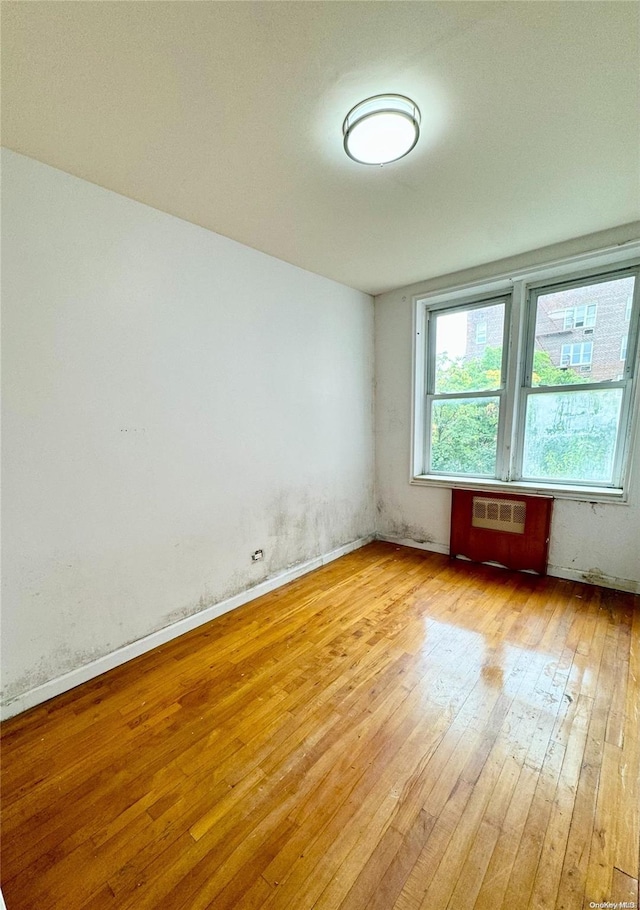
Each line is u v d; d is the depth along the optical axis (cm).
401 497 374
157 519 216
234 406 252
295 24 109
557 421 292
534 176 183
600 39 115
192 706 171
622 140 159
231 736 154
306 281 299
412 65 123
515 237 248
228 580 255
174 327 217
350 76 127
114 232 190
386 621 237
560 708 164
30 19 105
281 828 118
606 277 263
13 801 128
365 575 308
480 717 161
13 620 166
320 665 197
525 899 99
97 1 101
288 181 183
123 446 199
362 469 374
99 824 121
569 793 127
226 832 118
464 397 337
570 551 285
